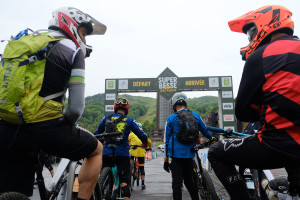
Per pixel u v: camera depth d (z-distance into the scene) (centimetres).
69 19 182
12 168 153
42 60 148
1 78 139
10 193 133
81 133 171
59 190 218
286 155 131
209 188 301
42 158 181
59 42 161
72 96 160
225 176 176
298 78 131
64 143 158
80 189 186
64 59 159
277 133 137
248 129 277
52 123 152
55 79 154
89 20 196
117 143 351
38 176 172
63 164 231
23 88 138
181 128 359
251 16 175
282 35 162
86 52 203
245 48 184
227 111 2842
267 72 143
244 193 174
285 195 220
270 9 167
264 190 256
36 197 425
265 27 166
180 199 344
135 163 677
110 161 358
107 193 313
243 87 158
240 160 163
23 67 140
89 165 185
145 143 392
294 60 136
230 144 169
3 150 150
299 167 130
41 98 147
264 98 146
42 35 158
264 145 143
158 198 519
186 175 369
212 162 184
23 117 141
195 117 372
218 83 2886
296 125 129
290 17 165
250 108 160
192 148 360
